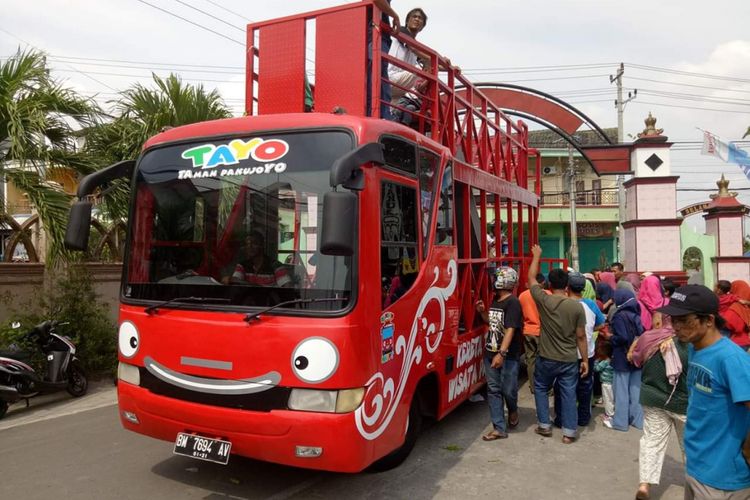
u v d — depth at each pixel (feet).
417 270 15.30
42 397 25.53
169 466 16.42
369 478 15.69
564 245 96.94
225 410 12.41
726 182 63.36
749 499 9.15
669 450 18.67
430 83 19.02
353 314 12.02
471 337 20.35
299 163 12.92
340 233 10.79
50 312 27.50
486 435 19.36
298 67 17.30
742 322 25.58
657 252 48.08
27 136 24.08
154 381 13.52
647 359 14.26
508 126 28.48
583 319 19.02
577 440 19.48
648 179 48.24
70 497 14.26
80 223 14.08
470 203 20.97
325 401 11.80
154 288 13.88
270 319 12.25
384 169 13.69
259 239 12.97
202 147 14.14
